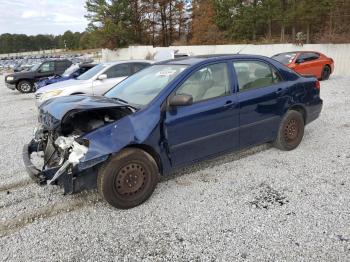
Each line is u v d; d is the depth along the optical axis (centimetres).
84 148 329
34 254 292
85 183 344
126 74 965
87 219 347
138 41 4497
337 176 421
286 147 514
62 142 343
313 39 2527
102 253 290
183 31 4625
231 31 3891
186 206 363
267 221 324
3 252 296
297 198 368
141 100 394
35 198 401
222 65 435
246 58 462
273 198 371
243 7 3781
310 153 508
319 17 2605
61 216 356
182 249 290
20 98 1412
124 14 4350
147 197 374
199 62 418
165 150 379
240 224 322
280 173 438
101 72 931
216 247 289
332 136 593
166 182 425
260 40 3322
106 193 348
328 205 348
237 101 434
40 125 423
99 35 4291
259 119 466
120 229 325
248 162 481
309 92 528
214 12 4088
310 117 540
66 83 920
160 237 309
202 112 400
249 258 272
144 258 281
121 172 352
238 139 447
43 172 340
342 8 2297
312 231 303
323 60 1466
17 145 638
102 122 361
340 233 298
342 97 1019
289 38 2970
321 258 268
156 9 4472
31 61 4944
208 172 452
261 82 472
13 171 495
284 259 269
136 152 358
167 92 383
